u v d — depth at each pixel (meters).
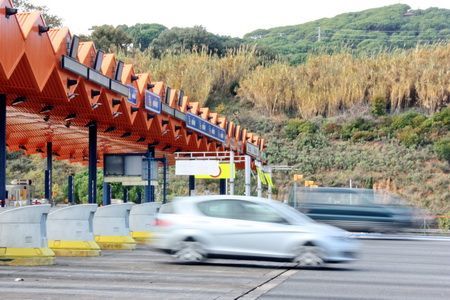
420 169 130.00
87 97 44.75
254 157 95.69
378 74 162.00
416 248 44.91
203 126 72.12
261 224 29.44
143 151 87.56
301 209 60.06
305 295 21.42
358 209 59.91
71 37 41.22
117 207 38.94
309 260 29.11
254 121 156.12
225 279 25.25
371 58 173.62
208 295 20.80
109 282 23.77
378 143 142.75
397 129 145.88
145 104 55.50
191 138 73.31
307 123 151.50
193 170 69.12
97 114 51.06
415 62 163.38
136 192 105.19
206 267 29.41
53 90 40.84
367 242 51.53
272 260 29.33
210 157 71.31
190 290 21.91
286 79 164.88
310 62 170.88
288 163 137.12
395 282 25.42
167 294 20.89
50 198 70.69
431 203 118.19
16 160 121.88
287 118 158.88
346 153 139.25
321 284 24.39
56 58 39.41
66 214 33.94
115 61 48.91
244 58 178.88
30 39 35.84
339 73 165.50
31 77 36.62
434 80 156.12
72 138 73.12
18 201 65.50
